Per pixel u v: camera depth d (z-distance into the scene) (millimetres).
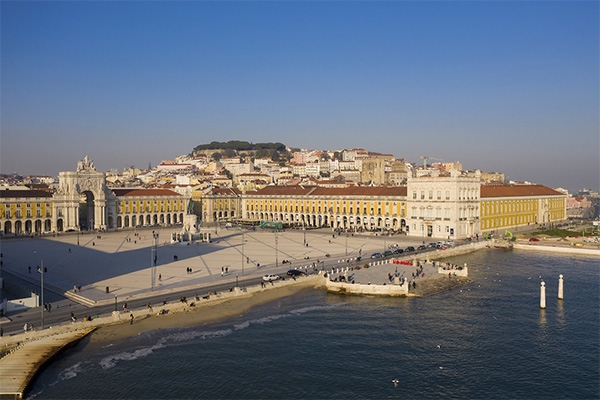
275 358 55625
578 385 50031
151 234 172625
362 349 58531
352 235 162500
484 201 164500
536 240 144375
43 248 134375
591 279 95250
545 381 50812
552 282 92688
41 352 54719
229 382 49719
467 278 94812
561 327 66688
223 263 107812
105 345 58750
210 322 67625
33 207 174375
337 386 49250
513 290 86500
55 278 91375
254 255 119500
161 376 50844
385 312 73188
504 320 69625
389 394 47844
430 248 128875
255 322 67938
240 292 81250
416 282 88875
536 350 58781
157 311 70375
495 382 50562
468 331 65062
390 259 109812
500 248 137625
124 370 52094
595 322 68750
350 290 84000
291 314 71875
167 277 91875
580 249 128500
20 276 94250
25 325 59562
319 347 59000
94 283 86500
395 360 55500
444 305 76938
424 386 49500
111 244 143250
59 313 68375
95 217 188375
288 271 93625
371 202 179750
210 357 55656
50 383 49062
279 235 166625
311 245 138250
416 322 68500
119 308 70688
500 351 58438
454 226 149875
